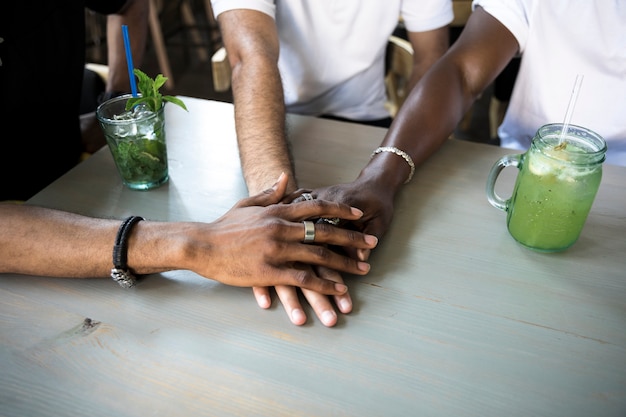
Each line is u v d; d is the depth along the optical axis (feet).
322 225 2.38
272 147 3.07
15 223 2.36
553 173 2.20
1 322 2.11
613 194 2.86
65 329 2.07
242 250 2.25
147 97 2.71
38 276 2.36
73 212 2.72
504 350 1.97
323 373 1.88
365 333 2.05
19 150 3.93
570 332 2.04
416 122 3.13
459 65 3.46
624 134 3.67
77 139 4.55
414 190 2.93
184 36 12.10
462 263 2.40
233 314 2.15
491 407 1.75
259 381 1.85
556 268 2.36
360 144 3.36
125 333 2.06
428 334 2.04
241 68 3.62
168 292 2.27
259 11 3.76
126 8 4.95
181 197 2.86
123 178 2.93
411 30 4.75
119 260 2.22
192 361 1.93
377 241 2.47
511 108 4.05
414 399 1.78
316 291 2.20
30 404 1.78
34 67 3.85
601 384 1.84
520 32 3.58
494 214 2.73
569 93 3.67
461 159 3.22
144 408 1.77
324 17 4.46
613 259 2.41
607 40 3.44
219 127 3.54
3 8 3.56
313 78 4.83
